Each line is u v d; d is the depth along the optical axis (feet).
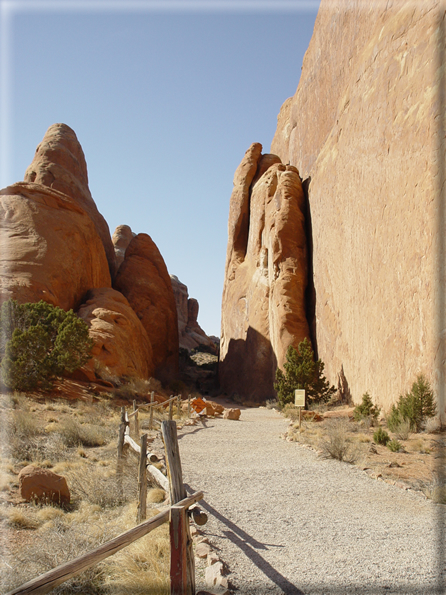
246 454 35.83
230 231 169.27
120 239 273.33
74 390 65.00
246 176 163.53
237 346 142.41
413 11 58.75
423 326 48.93
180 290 338.75
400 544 16.55
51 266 95.91
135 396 72.54
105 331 87.40
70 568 10.10
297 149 144.66
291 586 13.28
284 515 20.10
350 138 82.02
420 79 53.47
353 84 84.23
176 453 13.78
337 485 25.61
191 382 157.17
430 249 47.96
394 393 55.88
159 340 150.10
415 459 32.94
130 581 13.57
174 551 11.87
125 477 24.77
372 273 65.92
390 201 59.52
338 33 103.09
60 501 21.97
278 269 116.06
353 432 47.60
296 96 152.56
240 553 15.80
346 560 15.14
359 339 72.08
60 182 162.40
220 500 22.47
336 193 90.63
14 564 14.34
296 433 46.70
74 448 33.53
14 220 100.83
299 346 86.07
